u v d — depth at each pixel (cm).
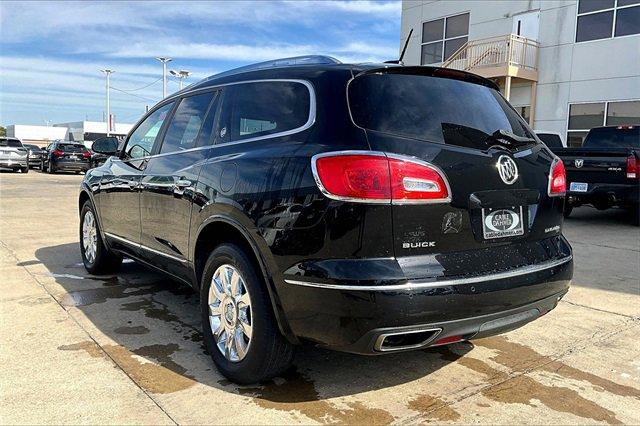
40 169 2834
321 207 253
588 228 928
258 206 280
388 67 287
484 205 275
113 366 327
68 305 448
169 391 296
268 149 294
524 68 1556
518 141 305
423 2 1891
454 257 263
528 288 282
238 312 302
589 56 1482
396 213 247
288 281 264
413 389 305
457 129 282
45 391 292
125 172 455
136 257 456
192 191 342
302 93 296
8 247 696
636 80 1395
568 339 386
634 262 639
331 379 315
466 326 262
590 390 307
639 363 346
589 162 909
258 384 307
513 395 299
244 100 337
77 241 743
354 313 244
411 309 243
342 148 256
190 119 390
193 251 346
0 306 443
